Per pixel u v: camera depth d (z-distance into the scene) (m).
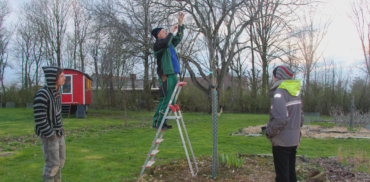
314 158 5.05
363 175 3.91
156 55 3.61
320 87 20.06
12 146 6.08
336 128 10.74
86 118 14.77
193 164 4.47
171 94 3.69
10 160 4.85
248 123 12.97
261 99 22.14
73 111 17.38
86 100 16.95
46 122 2.77
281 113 2.66
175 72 3.61
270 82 23.94
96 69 25.03
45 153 2.89
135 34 15.69
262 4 10.76
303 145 6.79
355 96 19.20
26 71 28.36
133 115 17.47
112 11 15.36
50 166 2.90
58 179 3.16
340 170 4.15
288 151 2.85
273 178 3.71
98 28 15.28
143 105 23.22
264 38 22.14
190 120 14.60
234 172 3.98
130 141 7.20
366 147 6.58
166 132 9.23
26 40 28.08
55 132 2.91
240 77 27.88
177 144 6.75
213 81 3.79
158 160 4.99
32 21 26.98
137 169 4.35
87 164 4.65
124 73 16.27
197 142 7.11
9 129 9.28
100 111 21.09
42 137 2.87
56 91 2.92
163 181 3.64
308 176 3.86
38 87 24.91
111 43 15.80
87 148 6.15
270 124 2.78
